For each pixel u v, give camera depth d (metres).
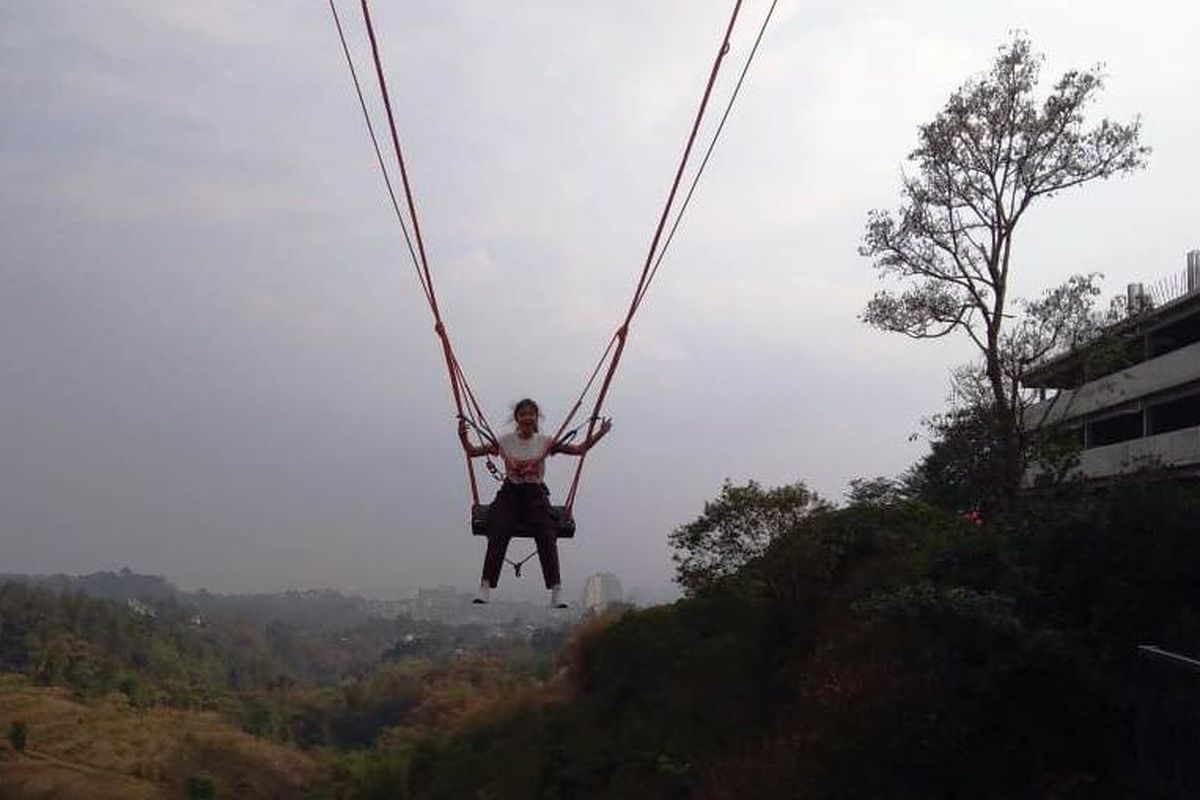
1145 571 18.42
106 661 117.38
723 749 26.41
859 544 28.48
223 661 146.62
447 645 166.38
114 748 83.88
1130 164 30.14
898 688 18.69
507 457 10.45
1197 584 18.14
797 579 28.14
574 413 10.54
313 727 101.38
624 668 33.00
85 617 133.75
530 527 10.46
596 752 29.88
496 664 104.81
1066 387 33.09
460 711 54.28
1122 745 17.28
